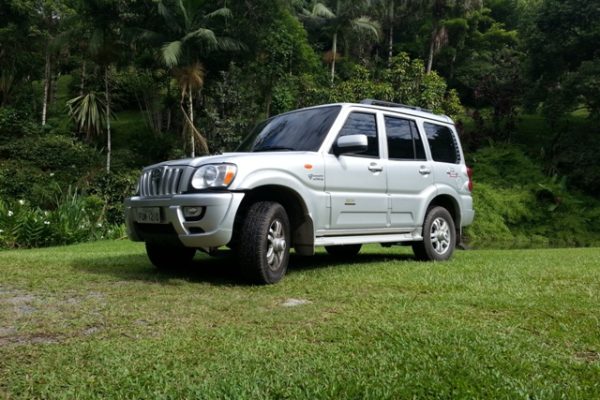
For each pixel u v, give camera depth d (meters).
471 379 1.78
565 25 27.67
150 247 4.63
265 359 2.02
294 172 4.22
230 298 3.33
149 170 4.36
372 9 30.73
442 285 3.72
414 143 5.65
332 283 3.88
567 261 5.45
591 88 25.12
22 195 18.17
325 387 1.71
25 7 22.98
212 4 21.92
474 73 36.91
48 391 1.73
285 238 4.12
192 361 2.02
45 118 24.81
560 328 2.49
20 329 2.53
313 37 31.75
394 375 1.83
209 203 3.76
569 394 1.66
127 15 19.58
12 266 4.82
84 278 4.12
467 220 6.30
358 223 4.81
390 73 19.66
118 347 2.21
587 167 25.80
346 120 4.88
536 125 33.66
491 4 46.69
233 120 20.69
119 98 30.77
